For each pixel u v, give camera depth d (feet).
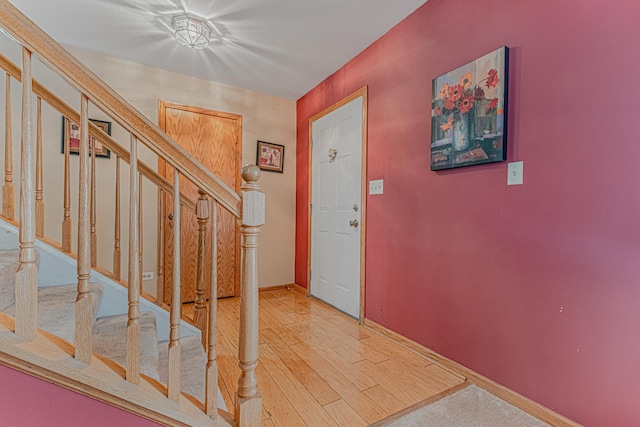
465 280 5.67
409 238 6.86
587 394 4.12
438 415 4.56
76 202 8.17
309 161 10.93
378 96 7.73
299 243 11.65
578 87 4.19
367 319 8.05
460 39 5.71
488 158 5.17
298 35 7.54
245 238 3.40
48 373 2.63
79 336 2.80
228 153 10.49
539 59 4.59
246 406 3.34
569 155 4.29
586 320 4.13
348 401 4.86
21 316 2.63
